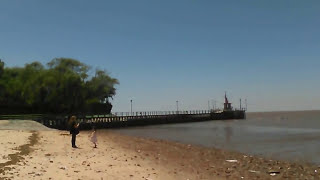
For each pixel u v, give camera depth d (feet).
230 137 176.45
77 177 50.98
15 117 230.89
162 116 372.38
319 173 67.82
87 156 76.74
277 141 150.10
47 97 305.32
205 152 103.14
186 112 426.51
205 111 459.32
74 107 317.22
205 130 247.09
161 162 77.30
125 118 320.50
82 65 339.16
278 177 63.31
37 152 77.82
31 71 336.90
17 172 50.72
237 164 78.79
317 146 125.90
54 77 308.19
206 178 59.98
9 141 99.71
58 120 225.15
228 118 481.87
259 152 106.01
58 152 80.69
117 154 86.17
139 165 68.90
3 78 323.57
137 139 152.87
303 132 219.82
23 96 307.78
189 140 155.12
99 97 358.64
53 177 49.42
